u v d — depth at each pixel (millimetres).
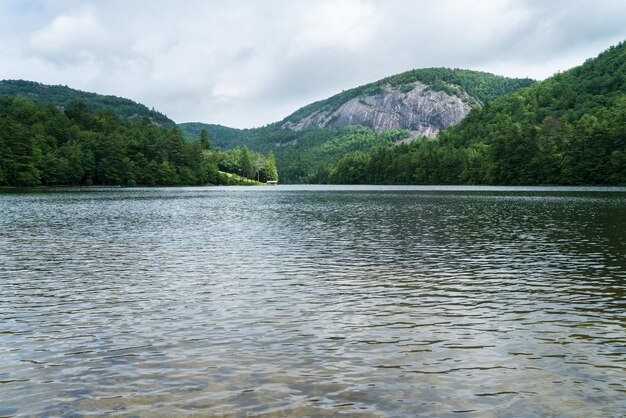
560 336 13719
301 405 9664
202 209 65688
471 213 55000
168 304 17172
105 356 12258
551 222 43969
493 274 22125
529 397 10039
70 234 37656
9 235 36875
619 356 12211
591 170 132625
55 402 9844
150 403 9766
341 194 118625
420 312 16125
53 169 149500
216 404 9719
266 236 36188
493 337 13648
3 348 12844
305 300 17641
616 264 24297
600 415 9305
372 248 30031
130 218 51688
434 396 10070
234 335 13812
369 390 10328
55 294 18688
